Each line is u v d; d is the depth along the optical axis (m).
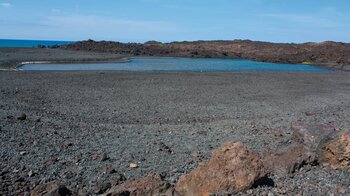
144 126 14.09
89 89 23.91
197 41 98.00
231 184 6.96
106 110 16.97
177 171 8.82
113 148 10.71
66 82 27.22
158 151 10.50
